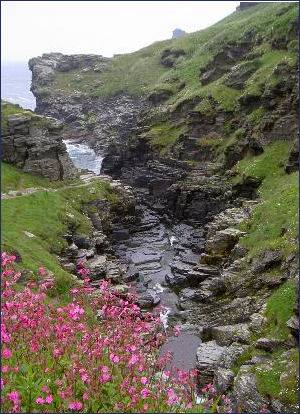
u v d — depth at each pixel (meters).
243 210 69.38
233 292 50.38
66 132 179.88
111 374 13.44
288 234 50.75
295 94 83.12
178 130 114.06
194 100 114.62
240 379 32.06
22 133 79.38
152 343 16.84
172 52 192.25
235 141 92.75
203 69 136.88
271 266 49.09
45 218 64.12
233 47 127.19
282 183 70.94
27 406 12.07
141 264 69.19
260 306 44.31
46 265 47.38
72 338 14.47
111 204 84.56
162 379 14.46
